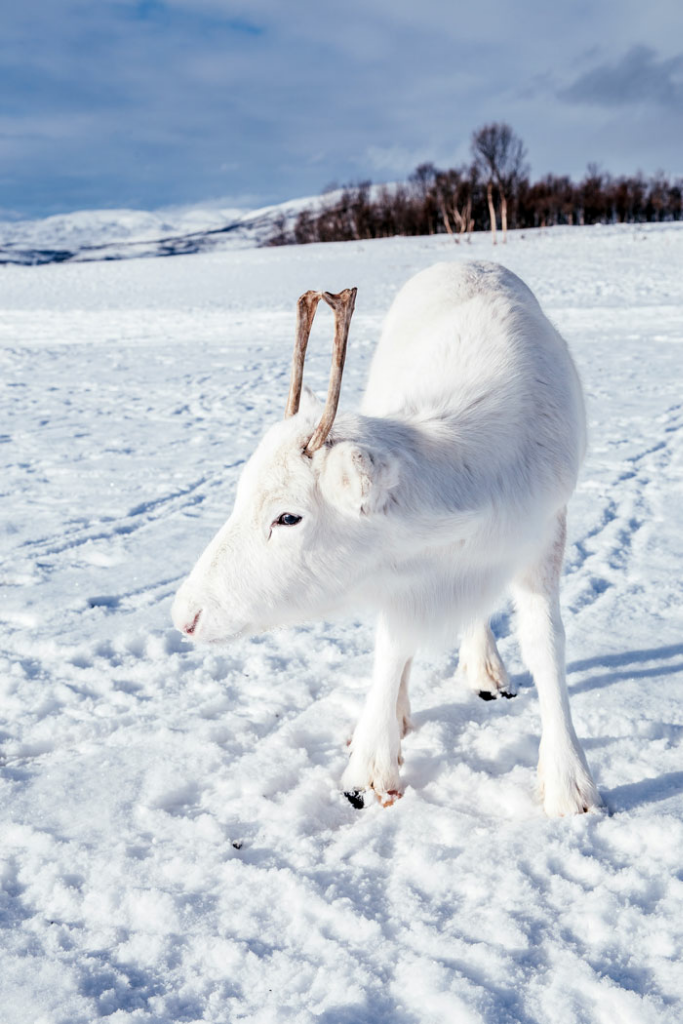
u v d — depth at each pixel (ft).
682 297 65.62
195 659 12.86
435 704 11.51
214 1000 6.54
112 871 8.08
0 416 32.89
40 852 8.39
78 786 9.56
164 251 594.65
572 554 16.67
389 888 7.78
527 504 9.18
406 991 6.55
